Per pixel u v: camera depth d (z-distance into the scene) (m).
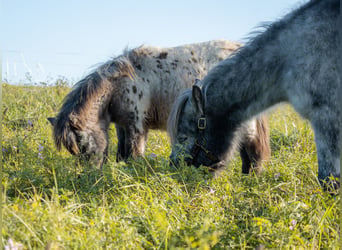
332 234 2.99
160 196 3.61
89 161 4.79
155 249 2.63
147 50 5.68
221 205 3.54
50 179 4.10
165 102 5.61
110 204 3.35
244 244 2.66
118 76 5.35
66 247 2.41
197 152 4.25
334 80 3.58
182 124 4.23
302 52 3.74
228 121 4.26
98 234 2.60
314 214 3.21
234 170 5.07
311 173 4.49
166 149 5.77
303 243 2.73
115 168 4.00
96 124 5.18
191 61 5.64
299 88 3.76
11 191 3.72
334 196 3.44
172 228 2.89
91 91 5.12
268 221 2.88
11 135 5.84
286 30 3.88
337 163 3.60
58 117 5.04
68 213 2.90
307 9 3.85
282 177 4.35
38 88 9.16
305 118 3.84
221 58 5.68
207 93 4.21
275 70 3.94
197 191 3.84
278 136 6.50
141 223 3.00
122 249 2.55
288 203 3.33
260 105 4.15
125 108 5.38
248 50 4.07
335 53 3.58
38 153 4.73
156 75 5.55
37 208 2.72
